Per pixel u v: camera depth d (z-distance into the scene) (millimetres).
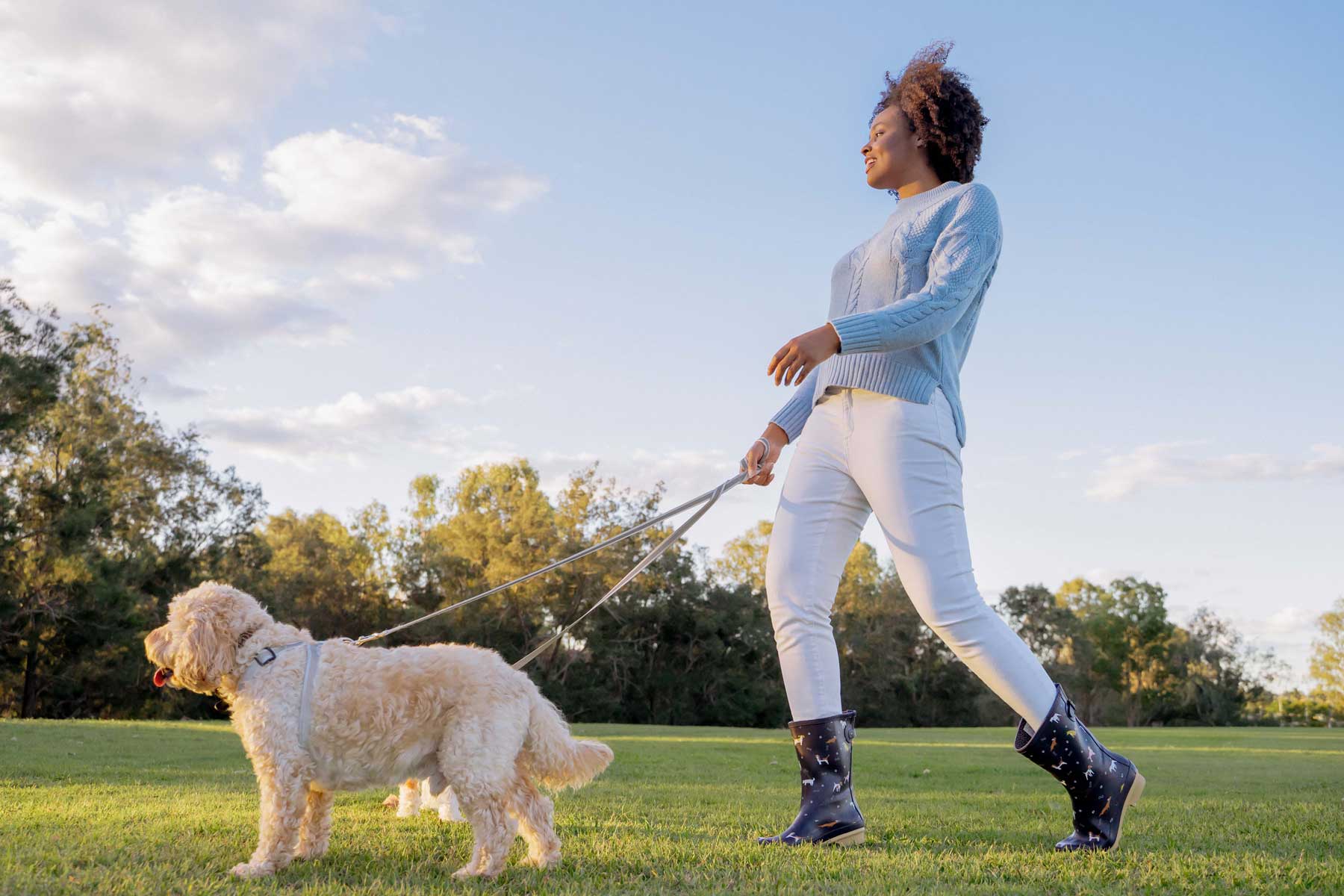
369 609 54750
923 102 4477
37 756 9695
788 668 4352
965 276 4035
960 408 4293
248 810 5215
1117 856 3998
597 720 51312
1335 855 4297
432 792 3936
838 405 4301
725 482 4672
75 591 35031
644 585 52250
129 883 3197
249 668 3816
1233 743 22000
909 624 62094
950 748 17672
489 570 51219
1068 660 74625
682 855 3969
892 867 3699
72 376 38969
